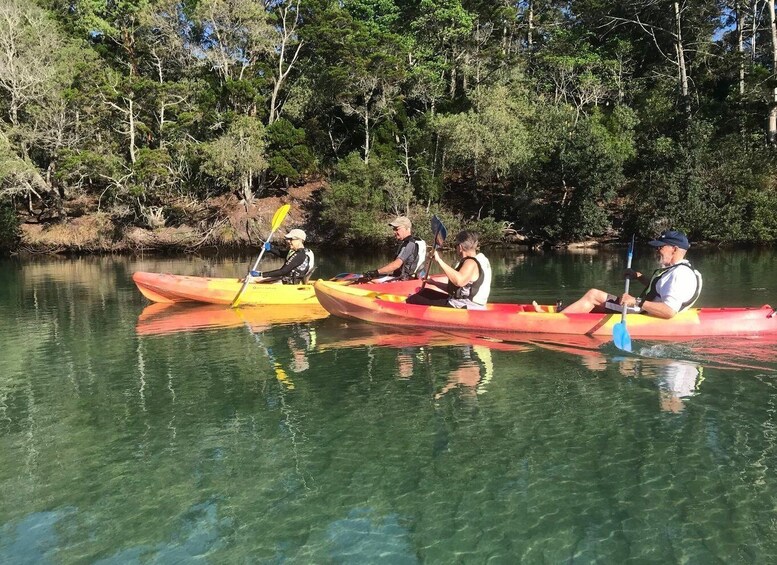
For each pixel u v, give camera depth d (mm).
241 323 8172
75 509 3250
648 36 35031
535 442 3928
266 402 4852
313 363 5957
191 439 4141
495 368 5574
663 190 23812
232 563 2750
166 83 27625
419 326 7289
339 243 27359
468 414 4445
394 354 6195
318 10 31844
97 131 27953
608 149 24531
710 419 4207
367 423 4336
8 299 11562
